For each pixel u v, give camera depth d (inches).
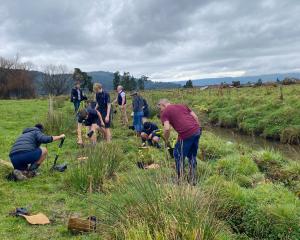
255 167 369.4
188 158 322.0
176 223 197.5
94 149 358.9
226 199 257.3
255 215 248.1
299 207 255.6
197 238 190.9
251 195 265.6
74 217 239.8
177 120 316.2
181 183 226.5
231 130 855.1
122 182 276.8
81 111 468.4
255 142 692.7
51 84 3152.1
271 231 241.0
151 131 478.6
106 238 214.5
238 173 349.7
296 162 395.2
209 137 563.5
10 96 2960.1
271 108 855.1
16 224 248.2
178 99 1298.0
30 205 281.4
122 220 219.3
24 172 349.4
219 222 221.5
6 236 231.0
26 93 3009.4
